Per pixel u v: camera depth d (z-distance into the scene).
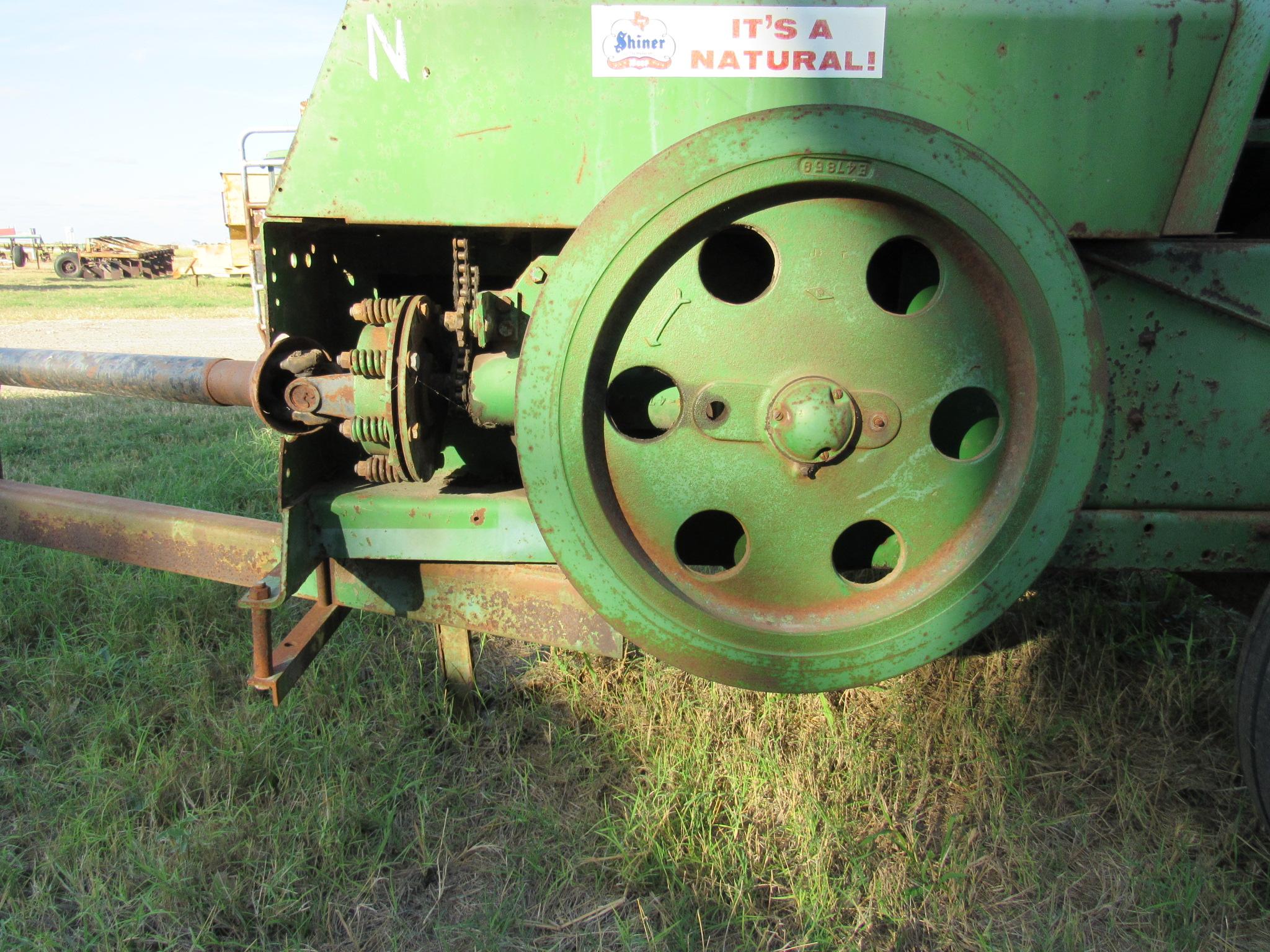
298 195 1.82
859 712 2.50
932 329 1.72
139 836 2.05
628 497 1.79
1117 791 2.21
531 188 1.79
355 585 2.23
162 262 32.28
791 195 1.64
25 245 37.03
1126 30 1.72
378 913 1.92
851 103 1.75
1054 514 1.73
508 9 1.71
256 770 2.26
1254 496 1.99
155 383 2.30
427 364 1.96
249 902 1.92
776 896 1.94
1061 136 1.77
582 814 2.16
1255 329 1.91
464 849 2.08
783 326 1.71
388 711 2.49
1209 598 3.10
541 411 1.69
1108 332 1.94
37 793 2.21
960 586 1.75
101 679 2.71
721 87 1.74
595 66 1.73
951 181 1.59
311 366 1.92
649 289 1.71
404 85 1.76
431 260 2.31
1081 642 2.81
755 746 2.30
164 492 4.14
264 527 2.23
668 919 1.87
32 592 3.17
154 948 1.84
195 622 3.01
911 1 1.70
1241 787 2.21
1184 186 1.82
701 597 1.81
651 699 2.48
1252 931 1.87
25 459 4.97
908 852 2.01
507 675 2.77
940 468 1.77
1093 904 1.94
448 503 2.04
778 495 1.78
